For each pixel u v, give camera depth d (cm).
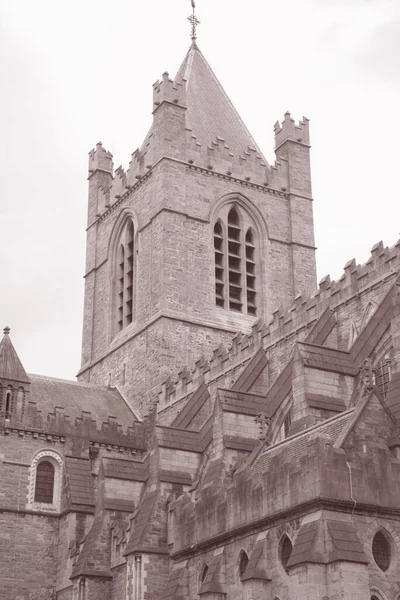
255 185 8919
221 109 9519
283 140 9381
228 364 7006
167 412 7494
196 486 5497
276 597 3831
